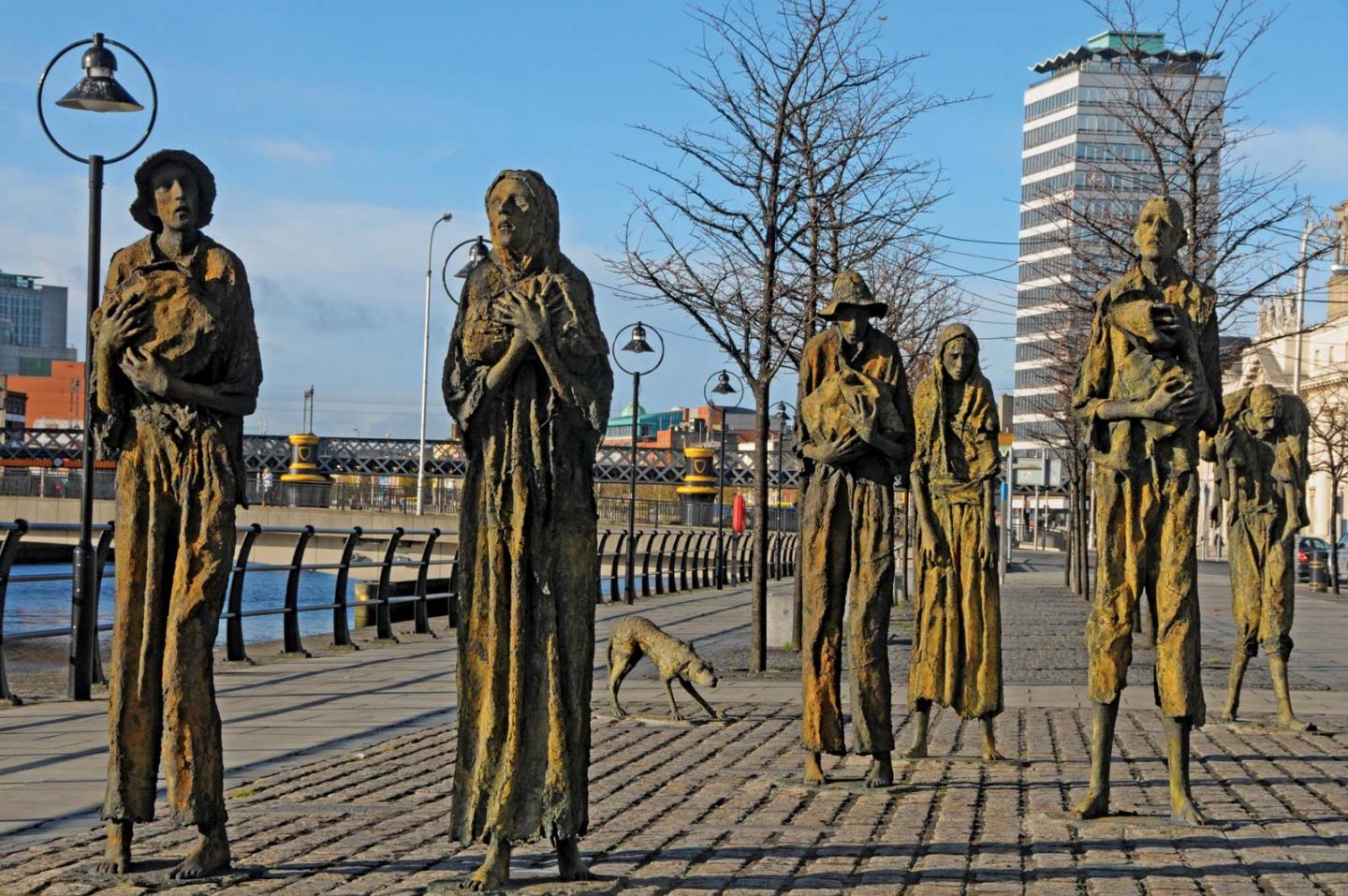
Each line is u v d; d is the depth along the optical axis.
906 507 13.09
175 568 7.23
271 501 65.56
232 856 7.84
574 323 6.80
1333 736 13.10
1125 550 8.59
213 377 7.31
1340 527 76.56
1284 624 13.63
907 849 8.13
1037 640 23.98
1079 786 10.31
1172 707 8.56
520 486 6.77
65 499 60.12
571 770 6.87
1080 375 8.68
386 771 10.86
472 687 6.82
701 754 12.01
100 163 15.65
